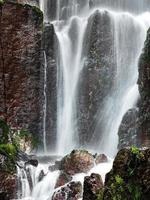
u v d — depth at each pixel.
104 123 17.39
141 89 15.80
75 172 13.05
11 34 16.78
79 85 17.97
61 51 18.11
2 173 13.15
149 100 15.30
